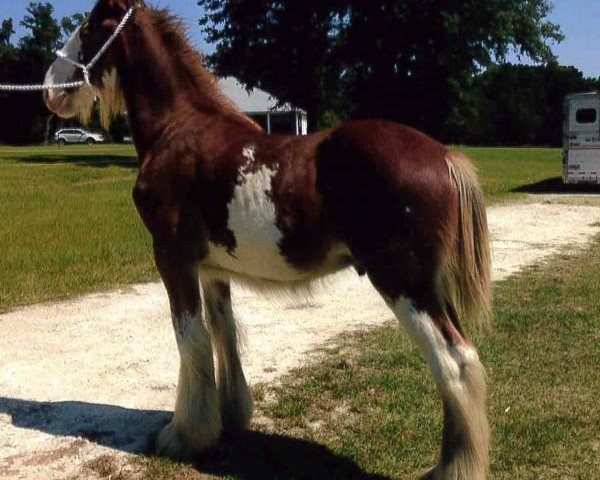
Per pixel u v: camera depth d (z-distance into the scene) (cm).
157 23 428
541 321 652
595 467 392
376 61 2952
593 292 759
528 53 3044
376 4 2802
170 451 414
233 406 444
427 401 484
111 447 430
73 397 505
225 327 442
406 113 3080
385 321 684
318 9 2897
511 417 454
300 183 361
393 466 401
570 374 526
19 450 425
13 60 6975
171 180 400
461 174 347
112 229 1165
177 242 401
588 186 1884
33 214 1344
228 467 405
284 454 418
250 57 3062
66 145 6066
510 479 383
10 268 874
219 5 3100
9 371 552
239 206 375
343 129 363
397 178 338
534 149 5203
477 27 2822
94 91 449
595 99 1742
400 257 341
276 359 576
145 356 589
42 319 689
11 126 6269
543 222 1299
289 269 377
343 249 364
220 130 399
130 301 759
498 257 973
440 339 339
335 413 472
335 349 597
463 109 3142
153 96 424
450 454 341
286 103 3188
